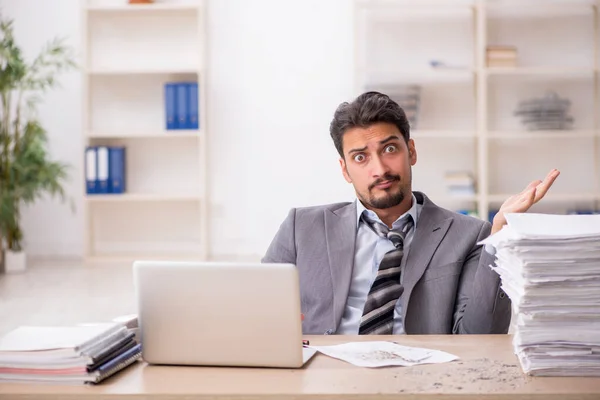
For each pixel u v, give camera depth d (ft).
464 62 21.11
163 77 21.63
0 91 19.11
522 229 4.58
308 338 5.53
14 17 21.44
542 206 21.18
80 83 21.65
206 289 4.70
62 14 21.43
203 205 20.97
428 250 6.25
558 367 4.43
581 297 4.44
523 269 4.44
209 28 21.49
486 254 5.59
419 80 21.11
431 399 4.11
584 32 20.92
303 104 21.54
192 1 21.59
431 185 21.35
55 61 20.86
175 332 4.76
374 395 4.13
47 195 21.75
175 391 4.26
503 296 5.62
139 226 21.93
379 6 20.43
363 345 5.22
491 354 4.95
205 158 21.21
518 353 4.60
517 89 21.02
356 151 6.12
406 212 6.38
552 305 4.44
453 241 6.27
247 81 21.58
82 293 16.30
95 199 20.74
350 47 21.43
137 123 21.68
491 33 21.03
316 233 6.54
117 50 21.66
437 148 21.29
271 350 4.66
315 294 6.33
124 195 20.66
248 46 21.52
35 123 19.61
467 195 20.20
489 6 20.71
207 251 21.57
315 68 21.52
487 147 20.77
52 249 21.84
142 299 4.80
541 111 20.01
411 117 20.18
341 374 4.53
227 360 4.72
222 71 21.58
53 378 4.45
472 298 5.71
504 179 21.29
